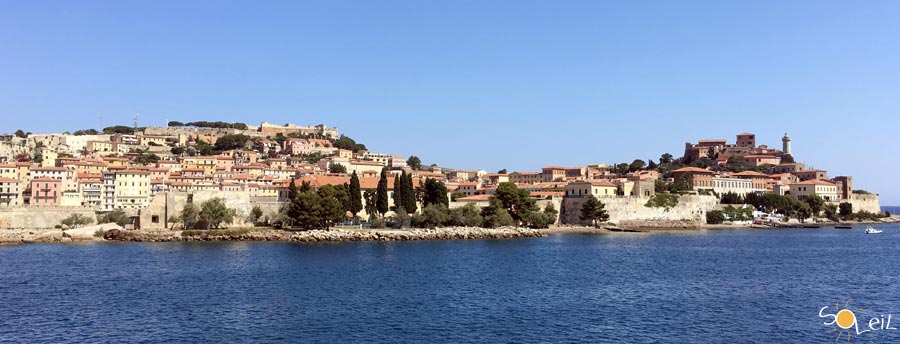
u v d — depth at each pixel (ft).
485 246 629.10
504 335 270.87
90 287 377.71
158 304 330.34
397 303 333.62
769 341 263.70
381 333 273.95
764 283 401.70
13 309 317.83
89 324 288.51
